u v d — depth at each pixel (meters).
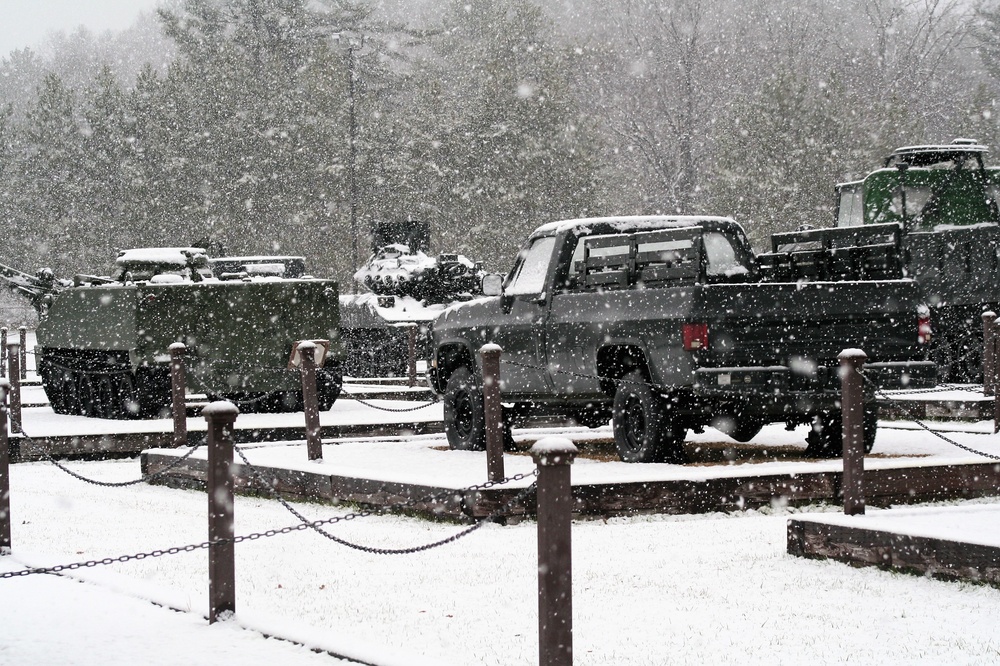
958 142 26.72
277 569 10.54
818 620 8.17
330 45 77.19
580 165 59.75
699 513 12.66
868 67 79.38
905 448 15.94
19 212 68.56
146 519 13.70
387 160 62.19
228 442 8.56
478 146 61.25
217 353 24.64
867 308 14.26
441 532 12.16
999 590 8.88
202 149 64.44
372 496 13.70
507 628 8.11
